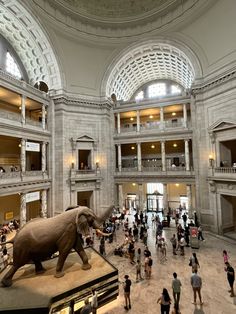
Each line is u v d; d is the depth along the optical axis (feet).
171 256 46.37
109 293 22.04
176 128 78.07
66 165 75.00
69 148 76.28
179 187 94.48
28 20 66.28
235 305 29.35
